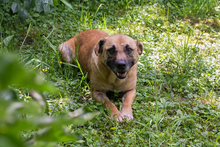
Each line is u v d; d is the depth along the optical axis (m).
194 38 6.19
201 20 7.13
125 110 3.54
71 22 6.32
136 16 6.89
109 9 7.08
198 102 3.91
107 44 3.76
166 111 3.69
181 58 5.16
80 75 4.65
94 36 4.82
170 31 6.45
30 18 5.92
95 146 2.78
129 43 3.76
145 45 5.62
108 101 3.75
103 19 6.33
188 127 3.36
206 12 7.43
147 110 3.63
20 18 3.92
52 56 4.73
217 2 8.14
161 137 3.04
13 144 0.62
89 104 3.73
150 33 6.22
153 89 4.18
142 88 4.19
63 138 0.75
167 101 3.95
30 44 5.32
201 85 4.36
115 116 3.42
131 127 3.27
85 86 4.10
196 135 3.16
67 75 4.45
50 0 3.52
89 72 4.33
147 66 4.82
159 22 6.79
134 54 3.85
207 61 5.23
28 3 3.48
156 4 7.72
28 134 2.69
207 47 5.76
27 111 0.73
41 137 0.73
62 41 5.50
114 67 3.63
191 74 4.72
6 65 0.55
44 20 6.16
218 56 5.45
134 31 6.16
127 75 3.91
